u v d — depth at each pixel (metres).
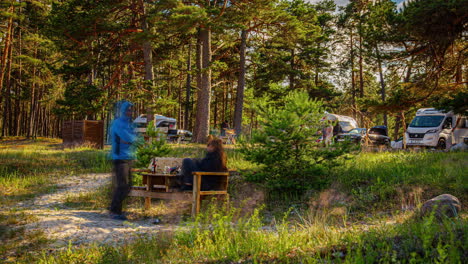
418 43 16.83
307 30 26.47
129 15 22.36
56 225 5.64
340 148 8.76
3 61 28.56
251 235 4.41
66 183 10.30
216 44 27.52
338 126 23.77
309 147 8.71
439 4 13.32
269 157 8.42
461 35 15.27
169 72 32.31
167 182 7.03
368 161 11.99
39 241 4.79
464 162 10.59
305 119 8.47
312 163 8.84
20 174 11.20
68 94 21.11
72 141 19.33
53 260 4.02
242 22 20.84
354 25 38.34
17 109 42.44
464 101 13.38
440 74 16.97
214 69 20.89
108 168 12.39
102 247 4.44
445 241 3.38
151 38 18.27
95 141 19.23
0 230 5.25
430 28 14.73
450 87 16.97
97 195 8.55
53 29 19.75
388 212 6.74
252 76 36.09
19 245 4.70
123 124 6.60
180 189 7.10
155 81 20.95
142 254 4.07
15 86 41.34
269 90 35.12
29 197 8.48
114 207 6.62
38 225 5.60
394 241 3.69
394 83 20.88
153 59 23.69
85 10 20.48
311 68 40.47
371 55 18.94
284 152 8.50
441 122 19.73
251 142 8.66
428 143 19.44
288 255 3.72
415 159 12.25
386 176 9.17
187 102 35.06
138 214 6.99
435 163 10.88
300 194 8.45
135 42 19.69
